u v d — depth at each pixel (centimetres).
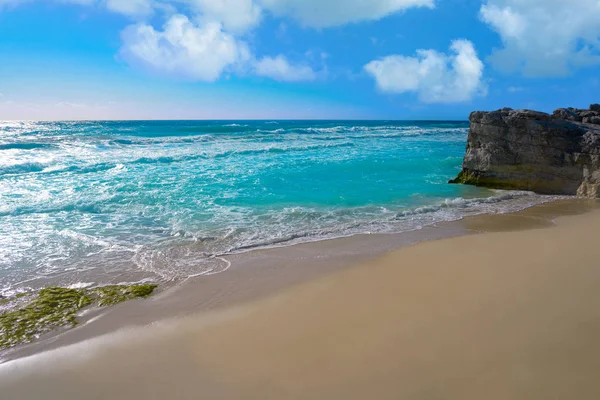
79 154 2072
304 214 1091
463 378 366
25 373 399
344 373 382
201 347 440
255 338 455
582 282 588
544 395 339
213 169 1756
